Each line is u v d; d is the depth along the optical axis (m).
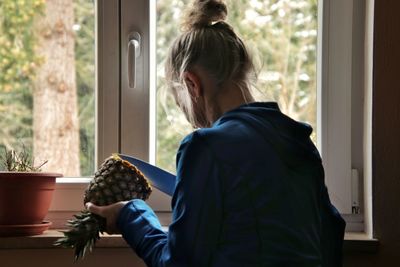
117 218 1.21
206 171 1.12
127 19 1.78
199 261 1.08
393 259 1.64
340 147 1.79
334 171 1.79
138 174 1.31
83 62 1.81
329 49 1.80
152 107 1.80
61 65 1.81
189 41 1.28
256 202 1.11
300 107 1.82
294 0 1.83
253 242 1.08
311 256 1.12
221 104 1.28
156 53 1.81
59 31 1.81
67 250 1.60
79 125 1.80
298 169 1.19
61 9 1.81
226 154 1.13
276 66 1.83
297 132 1.23
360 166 1.80
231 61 1.26
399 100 1.65
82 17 1.81
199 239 1.08
